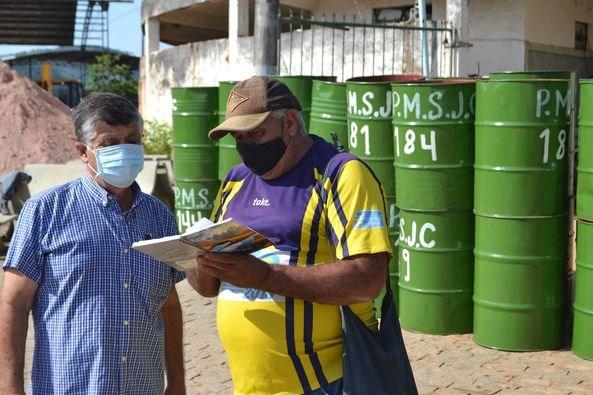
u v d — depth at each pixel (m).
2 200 10.87
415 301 6.55
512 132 5.83
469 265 6.44
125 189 3.21
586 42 13.33
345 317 3.10
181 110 9.09
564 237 6.08
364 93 6.71
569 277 6.29
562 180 5.97
